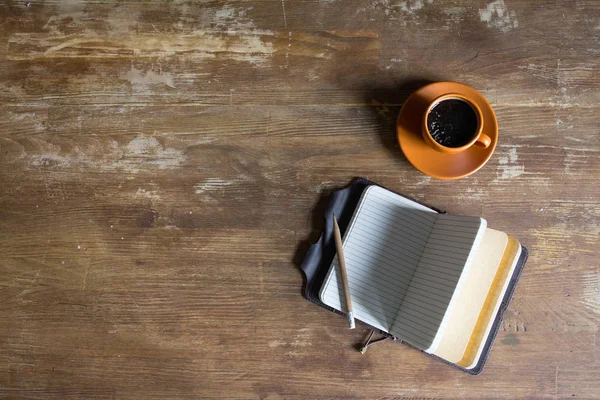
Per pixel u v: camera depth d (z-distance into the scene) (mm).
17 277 956
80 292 953
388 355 945
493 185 952
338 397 945
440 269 848
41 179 964
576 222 950
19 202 962
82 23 969
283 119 963
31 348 950
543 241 949
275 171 958
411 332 856
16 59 968
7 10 971
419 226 913
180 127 964
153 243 956
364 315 910
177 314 950
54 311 952
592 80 963
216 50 969
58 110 968
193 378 948
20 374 949
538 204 951
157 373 948
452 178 906
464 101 892
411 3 964
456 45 967
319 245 934
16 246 958
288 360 945
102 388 947
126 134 964
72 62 968
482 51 967
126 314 951
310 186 956
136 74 968
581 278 948
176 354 949
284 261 952
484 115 916
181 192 958
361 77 965
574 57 965
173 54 969
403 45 968
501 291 859
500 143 956
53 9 969
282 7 967
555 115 959
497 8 969
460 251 823
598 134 957
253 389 947
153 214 958
